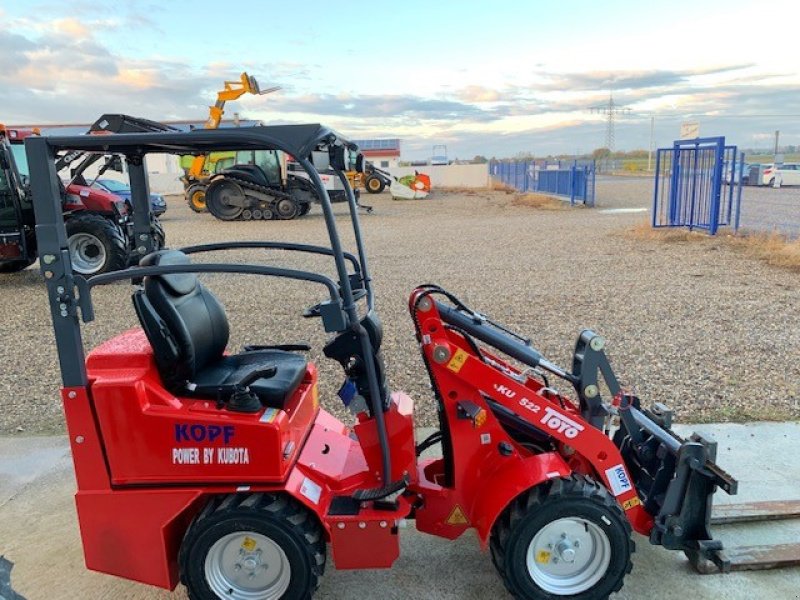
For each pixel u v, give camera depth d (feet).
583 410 10.02
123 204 35.12
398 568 10.17
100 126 16.25
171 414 8.63
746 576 9.67
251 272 8.31
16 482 12.94
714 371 17.51
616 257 36.83
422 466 10.50
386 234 51.72
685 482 9.41
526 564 8.87
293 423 9.48
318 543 8.77
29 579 10.09
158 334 8.93
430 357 9.16
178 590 9.82
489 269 34.32
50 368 19.54
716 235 42.80
